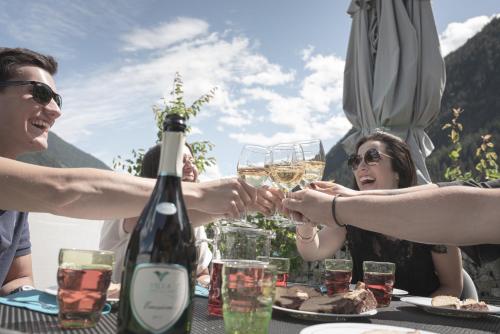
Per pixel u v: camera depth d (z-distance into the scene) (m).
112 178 1.32
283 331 1.11
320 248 3.14
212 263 1.32
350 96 5.47
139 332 0.75
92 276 0.99
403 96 4.75
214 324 1.13
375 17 5.30
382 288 1.71
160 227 0.81
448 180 5.11
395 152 3.36
